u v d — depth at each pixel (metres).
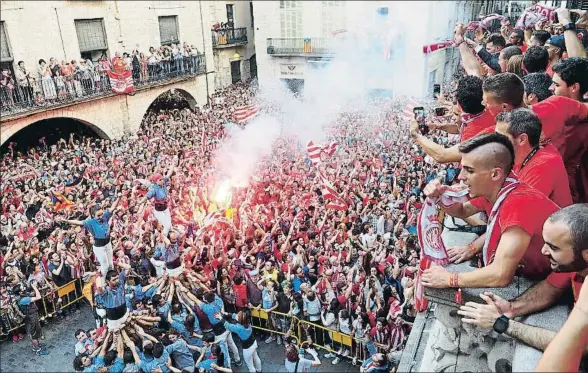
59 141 23.16
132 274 11.95
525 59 5.46
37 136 24.92
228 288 11.66
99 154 21.97
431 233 3.46
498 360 3.21
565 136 4.30
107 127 26.11
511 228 2.93
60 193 16.00
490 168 2.99
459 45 6.74
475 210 3.71
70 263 13.30
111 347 9.38
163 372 8.89
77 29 25.36
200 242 13.20
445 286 3.20
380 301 10.16
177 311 10.65
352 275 11.14
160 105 34.16
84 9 25.41
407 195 15.27
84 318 13.26
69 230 14.12
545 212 2.93
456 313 3.35
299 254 12.01
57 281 13.15
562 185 3.48
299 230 13.65
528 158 3.52
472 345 3.37
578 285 2.95
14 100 21.25
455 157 3.83
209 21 34.16
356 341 10.42
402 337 9.52
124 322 9.41
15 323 12.34
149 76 28.81
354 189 15.85
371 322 10.12
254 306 11.54
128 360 9.00
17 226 14.50
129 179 18.56
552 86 4.61
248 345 10.42
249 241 13.58
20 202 16.30
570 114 4.09
